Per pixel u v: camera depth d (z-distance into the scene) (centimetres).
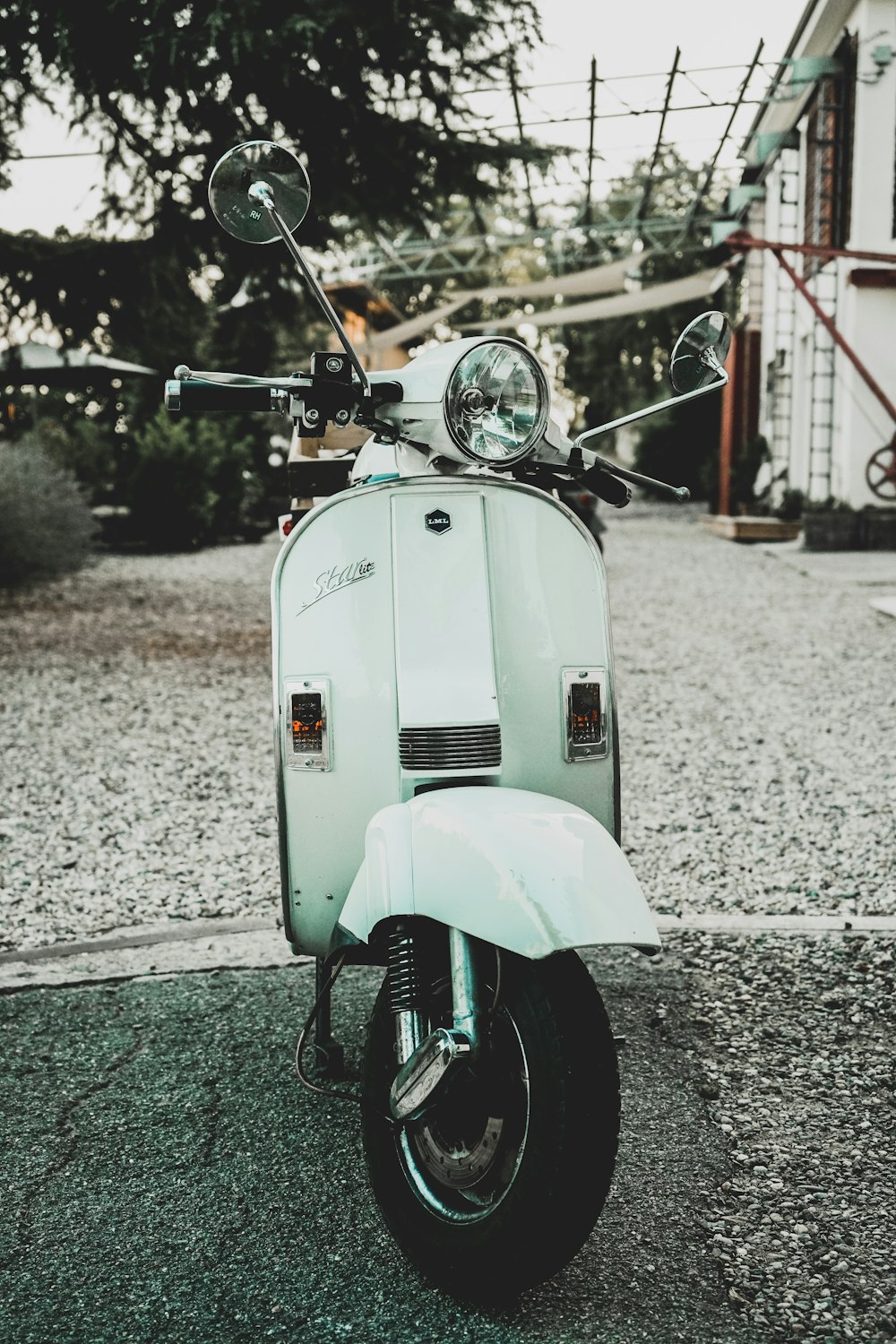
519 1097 233
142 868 516
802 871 494
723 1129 300
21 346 1121
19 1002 385
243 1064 340
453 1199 245
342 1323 233
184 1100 320
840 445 1656
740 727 740
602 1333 229
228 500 2080
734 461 2242
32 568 1388
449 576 275
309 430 274
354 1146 297
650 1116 307
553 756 283
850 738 702
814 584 1338
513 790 259
